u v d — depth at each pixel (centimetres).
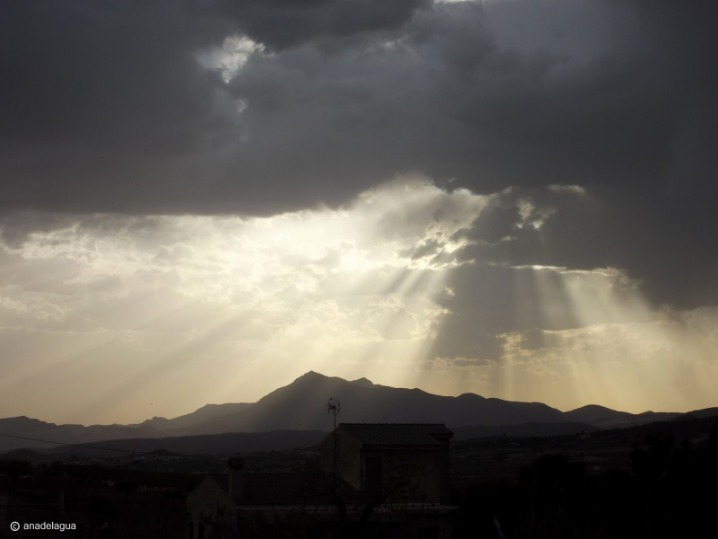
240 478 4631
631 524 5106
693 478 4978
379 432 5316
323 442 5525
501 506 5416
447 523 4800
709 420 12212
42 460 16838
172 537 5209
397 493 4294
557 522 4553
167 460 16488
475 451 14500
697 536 4894
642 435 12325
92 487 7244
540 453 12469
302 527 3588
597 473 6831
